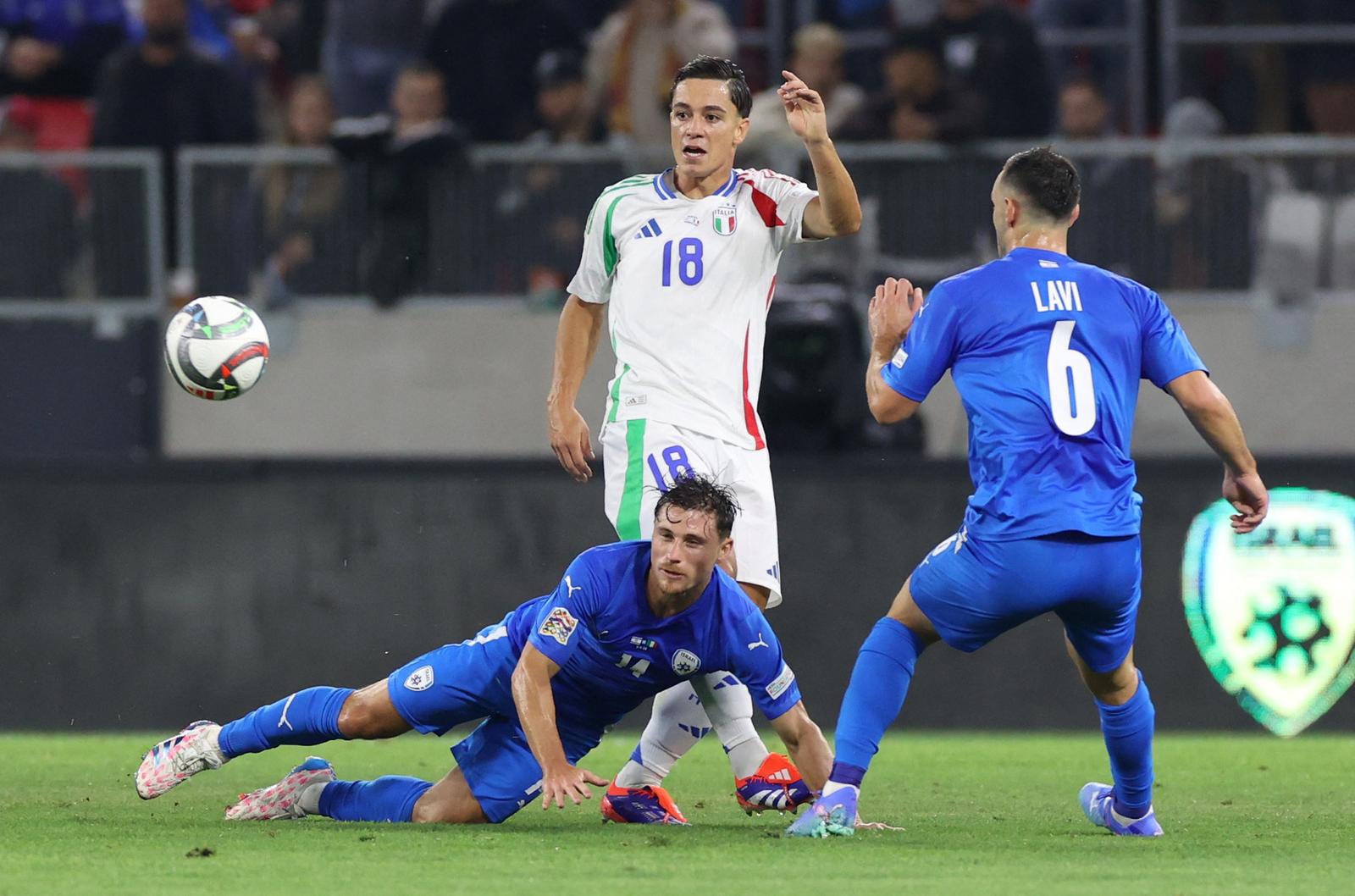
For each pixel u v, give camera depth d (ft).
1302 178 116.37
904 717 114.62
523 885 46.26
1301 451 116.16
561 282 118.93
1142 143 117.39
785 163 116.88
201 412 118.93
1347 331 115.96
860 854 52.90
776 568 66.69
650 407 65.46
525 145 126.41
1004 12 126.00
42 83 143.23
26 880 47.21
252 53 146.72
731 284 65.98
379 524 116.47
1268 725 112.06
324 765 62.90
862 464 114.83
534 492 116.47
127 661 116.37
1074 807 69.62
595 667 58.70
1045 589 54.65
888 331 58.44
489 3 128.06
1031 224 57.77
